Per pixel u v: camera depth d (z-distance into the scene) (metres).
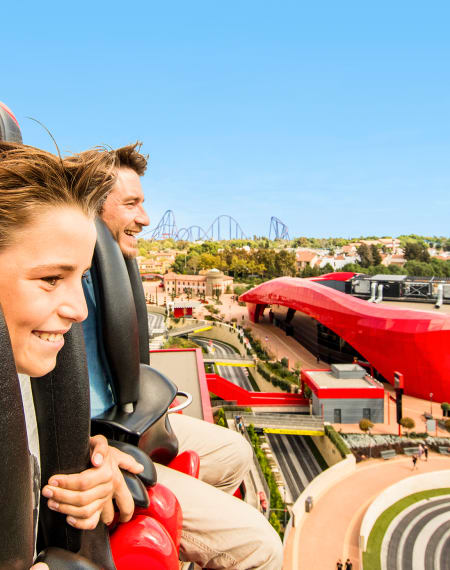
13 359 0.71
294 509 21.84
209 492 1.91
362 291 56.72
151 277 121.69
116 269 1.75
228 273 124.06
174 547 1.35
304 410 36.06
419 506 23.92
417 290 53.84
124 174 1.78
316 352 52.22
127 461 1.42
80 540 1.19
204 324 68.88
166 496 1.54
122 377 1.80
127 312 1.75
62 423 1.15
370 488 25.03
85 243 0.80
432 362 36.44
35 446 1.55
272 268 115.44
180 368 16.64
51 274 0.75
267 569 1.78
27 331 0.77
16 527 0.71
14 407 0.69
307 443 32.78
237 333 61.31
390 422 33.22
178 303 77.56
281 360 48.12
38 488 1.37
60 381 1.14
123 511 1.30
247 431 30.64
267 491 21.80
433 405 36.59
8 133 1.67
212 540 1.78
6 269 0.73
